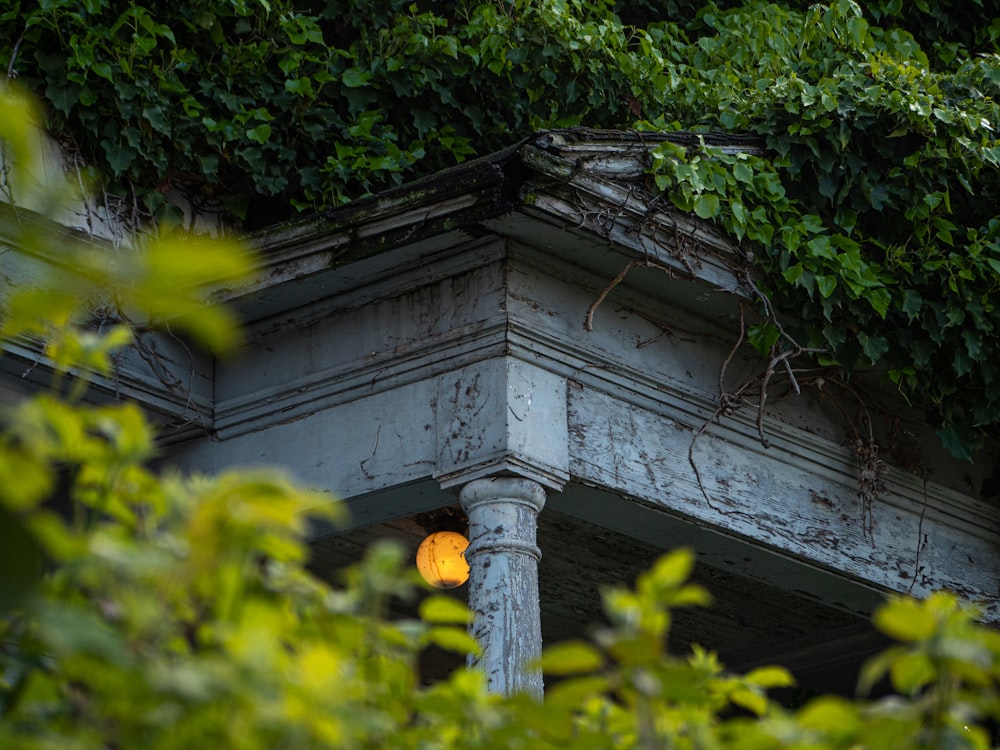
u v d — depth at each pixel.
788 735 2.24
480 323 7.12
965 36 10.96
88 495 2.21
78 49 7.52
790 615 10.06
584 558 9.61
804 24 8.79
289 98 8.30
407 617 10.16
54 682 2.12
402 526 9.15
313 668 1.96
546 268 7.30
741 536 7.65
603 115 9.07
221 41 8.16
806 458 8.11
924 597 8.30
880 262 8.13
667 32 10.12
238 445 7.71
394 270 7.42
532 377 7.09
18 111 1.82
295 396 7.61
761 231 7.51
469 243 7.18
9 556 1.80
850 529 8.16
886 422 8.55
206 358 7.87
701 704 2.48
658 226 7.23
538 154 6.72
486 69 8.80
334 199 8.29
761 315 7.64
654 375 7.52
